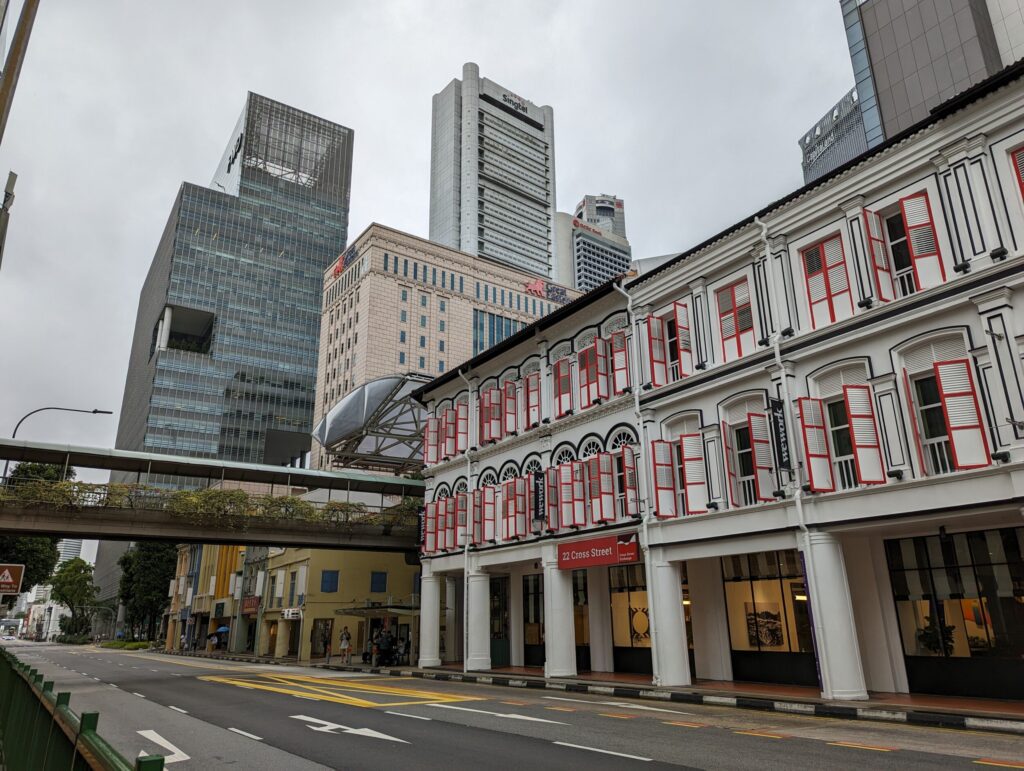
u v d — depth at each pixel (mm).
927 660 15297
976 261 14195
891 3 52750
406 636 35281
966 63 46875
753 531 17375
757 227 18703
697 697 16094
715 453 19000
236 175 152750
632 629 22859
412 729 11586
